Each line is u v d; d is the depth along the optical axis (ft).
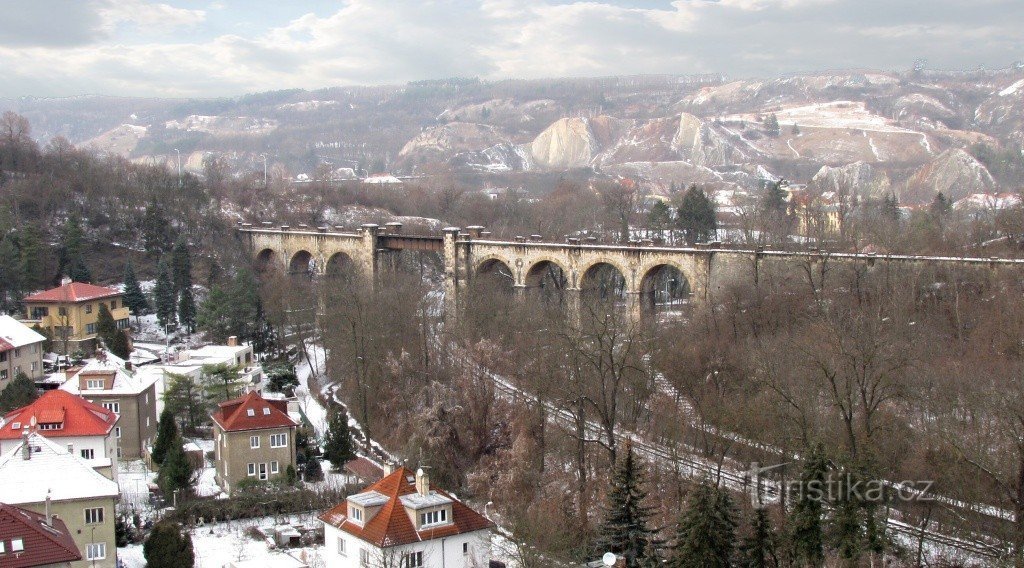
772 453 314.96
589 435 369.09
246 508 330.75
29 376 482.69
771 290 457.68
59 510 275.59
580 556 261.24
